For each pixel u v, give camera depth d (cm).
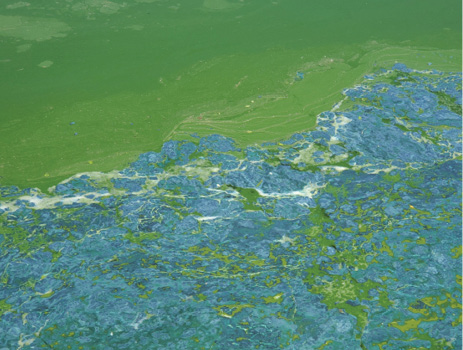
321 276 285
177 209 320
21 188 331
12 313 266
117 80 422
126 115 388
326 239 304
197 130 375
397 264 290
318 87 417
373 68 438
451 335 260
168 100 404
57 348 254
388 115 389
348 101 403
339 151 360
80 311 268
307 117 388
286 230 309
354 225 312
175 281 281
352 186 336
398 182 338
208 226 311
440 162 353
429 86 417
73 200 324
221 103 402
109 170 344
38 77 422
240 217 316
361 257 294
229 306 271
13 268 286
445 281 283
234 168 346
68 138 368
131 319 265
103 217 314
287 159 353
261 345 256
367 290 279
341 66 441
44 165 347
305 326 264
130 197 327
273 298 275
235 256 295
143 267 288
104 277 283
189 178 340
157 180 339
